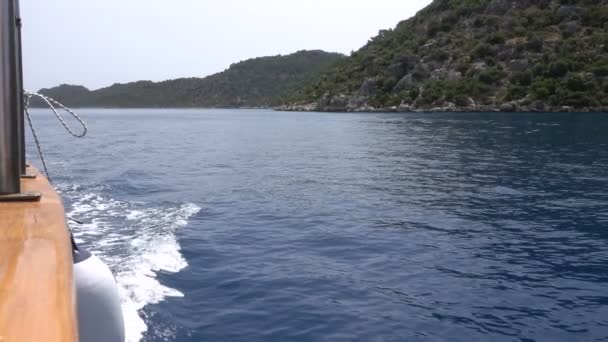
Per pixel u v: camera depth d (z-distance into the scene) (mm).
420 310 6434
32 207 3010
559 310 6410
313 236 9836
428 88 101625
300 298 6785
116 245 8719
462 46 107312
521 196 13695
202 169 20531
